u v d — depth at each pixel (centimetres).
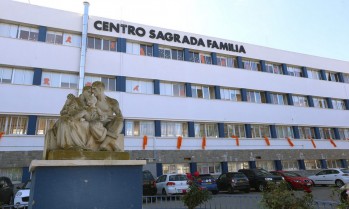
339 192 545
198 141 2405
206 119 2494
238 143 2547
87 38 2295
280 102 2961
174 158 2270
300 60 3194
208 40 2736
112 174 538
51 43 2122
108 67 2256
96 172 527
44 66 2064
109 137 577
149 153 2206
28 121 1936
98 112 589
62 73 2134
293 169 2769
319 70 3325
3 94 1905
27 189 1339
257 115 2734
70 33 2245
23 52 2031
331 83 3297
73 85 2145
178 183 1630
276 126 2850
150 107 2311
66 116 550
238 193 1891
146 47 2494
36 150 1881
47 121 2009
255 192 1931
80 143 547
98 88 607
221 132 2530
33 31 2139
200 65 2606
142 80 2384
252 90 2830
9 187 1478
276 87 2931
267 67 3012
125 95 2253
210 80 2614
